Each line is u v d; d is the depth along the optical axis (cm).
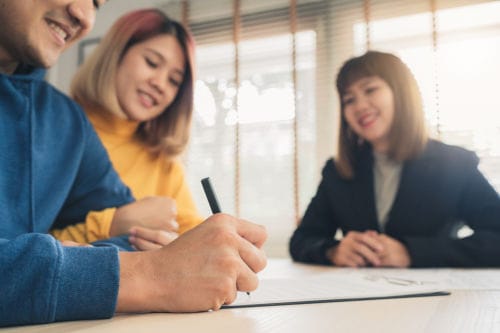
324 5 198
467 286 58
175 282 39
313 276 75
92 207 90
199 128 213
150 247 73
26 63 73
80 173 88
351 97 136
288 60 203
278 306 43
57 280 34
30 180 68
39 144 73
